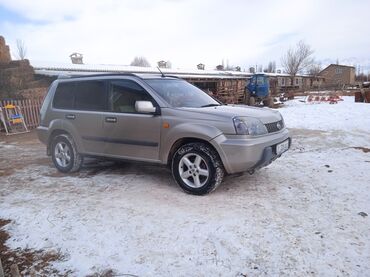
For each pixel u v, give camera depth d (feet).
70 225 11.76
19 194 15.34
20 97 47.34
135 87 16.12
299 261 9.18
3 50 50.88
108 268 9.17
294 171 17.80
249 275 8.67
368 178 16.22
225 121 13.71
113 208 13.15
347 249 9.70
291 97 90.17
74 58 76.38
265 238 10.43
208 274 8.75
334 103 66.74
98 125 17.08
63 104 18.97
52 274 9.01
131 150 16.07
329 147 24.17
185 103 16.08
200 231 10.97
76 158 18.47
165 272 8.88
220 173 13.94
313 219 11.71
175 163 14.79
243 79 84.64
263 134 14.32
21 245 10.56
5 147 30.22
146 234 10.89
